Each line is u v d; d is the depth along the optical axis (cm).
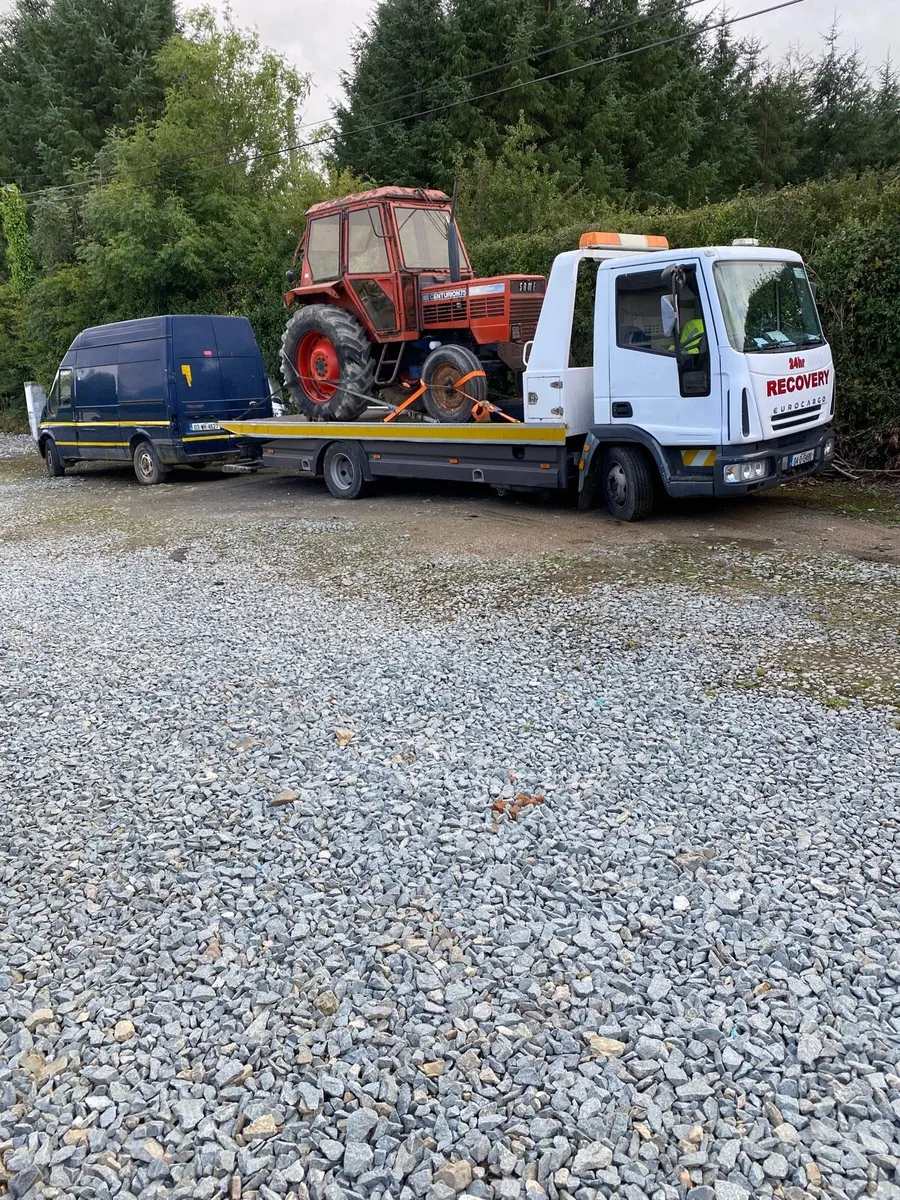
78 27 3397
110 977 304
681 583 709
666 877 336
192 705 527
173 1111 249
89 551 1009
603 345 871
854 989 279
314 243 1152
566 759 430
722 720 462
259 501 1243
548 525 930
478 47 2858
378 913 328
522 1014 276
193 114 2247
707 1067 253
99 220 2167
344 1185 225
